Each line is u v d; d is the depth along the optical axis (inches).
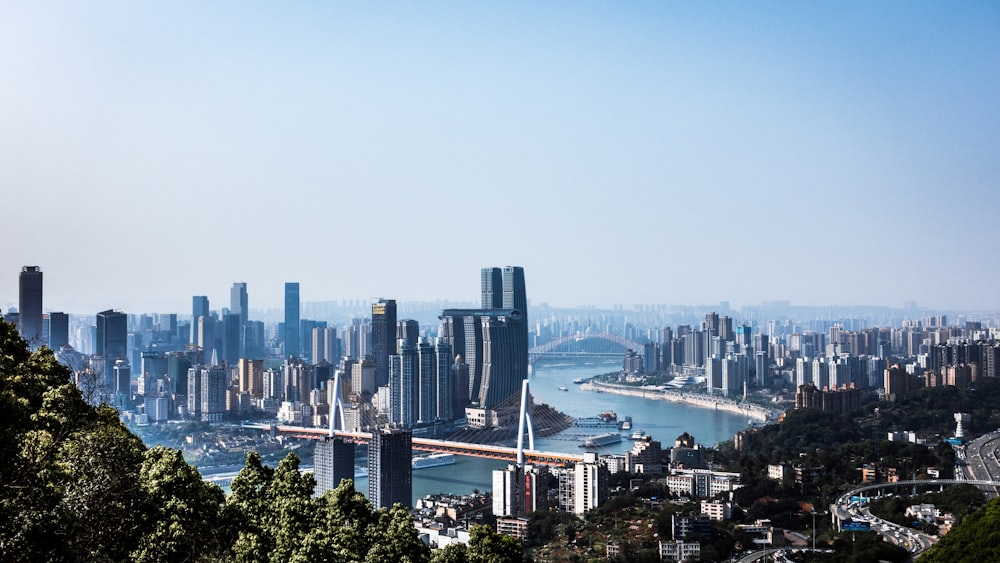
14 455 3993.6
